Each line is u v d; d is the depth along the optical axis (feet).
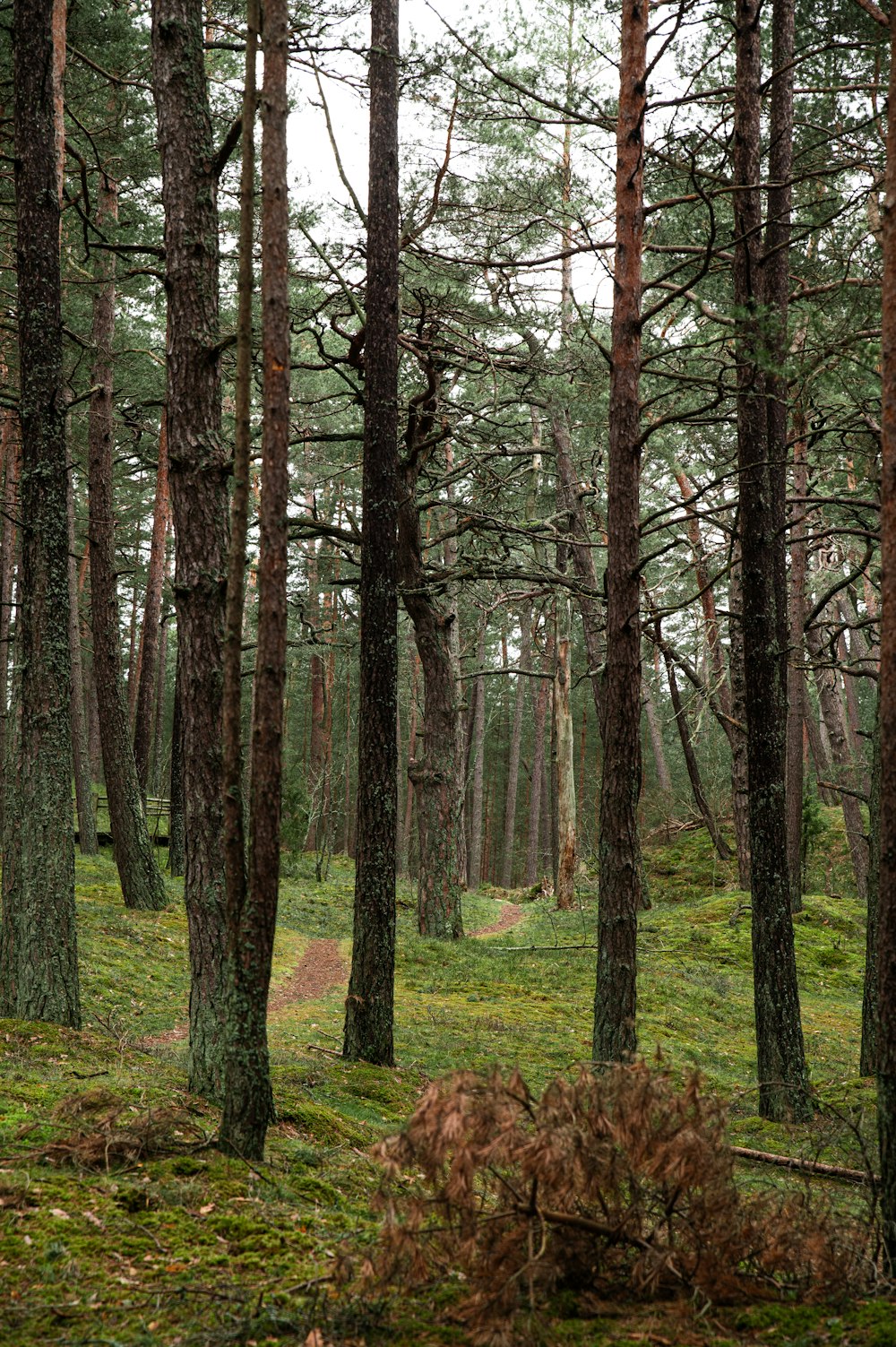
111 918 57.31
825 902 85.30
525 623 132.26
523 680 170.19
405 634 136.67
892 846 16.66
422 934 70.18
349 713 135.44
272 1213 16.81
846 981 67.46
